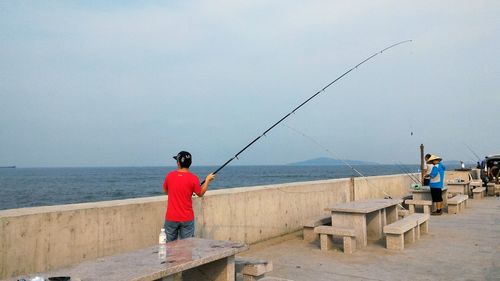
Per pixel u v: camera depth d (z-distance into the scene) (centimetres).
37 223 405
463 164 1906
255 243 700
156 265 312
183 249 373
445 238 750
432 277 498
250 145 582
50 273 290
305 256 616
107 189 5688
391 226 662
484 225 898
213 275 395
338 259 597
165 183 482
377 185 1236
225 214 639
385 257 607
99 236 461
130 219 496
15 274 386
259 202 714
